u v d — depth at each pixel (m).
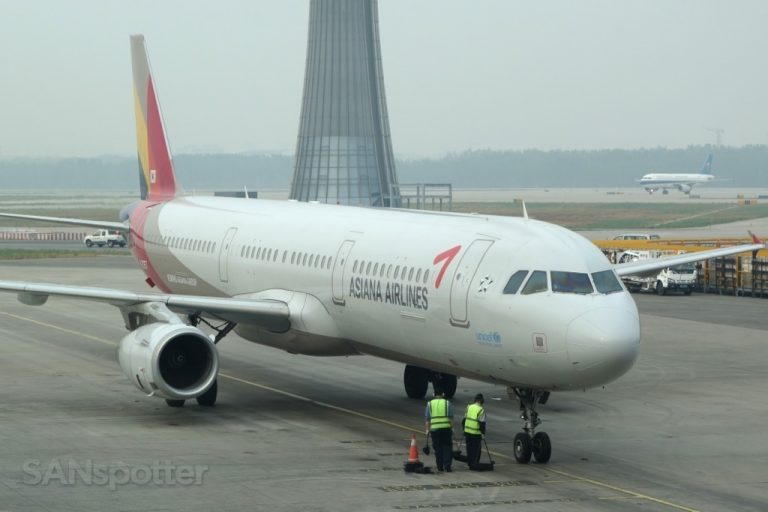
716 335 81.44
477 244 44.44
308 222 57.81
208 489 37.31
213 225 66.69
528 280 41.03
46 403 53.72
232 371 64.69
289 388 58.91
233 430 47.59
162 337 48.38
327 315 52.66
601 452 44.06
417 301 45.62
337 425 48.97
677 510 35.53
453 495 36.91
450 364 45.22
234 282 61.66
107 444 44.34
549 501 36.31
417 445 44.94
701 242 139.88
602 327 38.81
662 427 49.22
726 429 48.81
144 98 81.19
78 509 34.69
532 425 42.25
